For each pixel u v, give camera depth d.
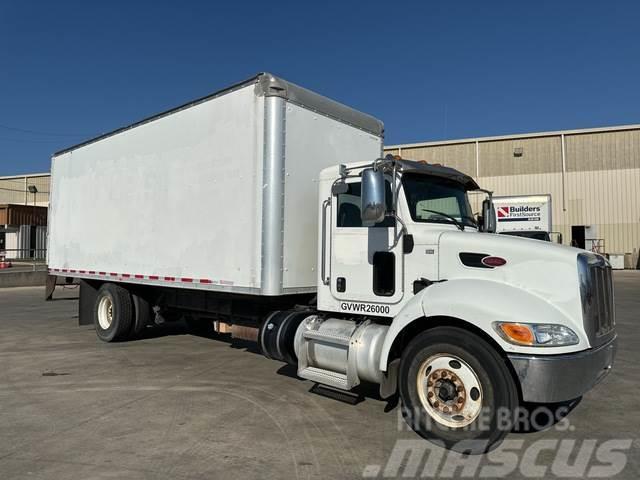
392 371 4.68
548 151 32.44
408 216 4.89
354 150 6.76
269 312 6.61
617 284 21.81
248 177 5.99
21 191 53.66
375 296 5.06
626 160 30.97
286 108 5.87
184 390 5.87
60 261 10.13
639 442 4.33
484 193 6.03
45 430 4.57
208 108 6.62
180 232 7.03
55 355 7.84
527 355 3.79
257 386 6.04
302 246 5.98
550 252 4.19
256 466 3.81
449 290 4.30
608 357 4.29
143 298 8.84
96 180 9.02
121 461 3.89
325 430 4.57
